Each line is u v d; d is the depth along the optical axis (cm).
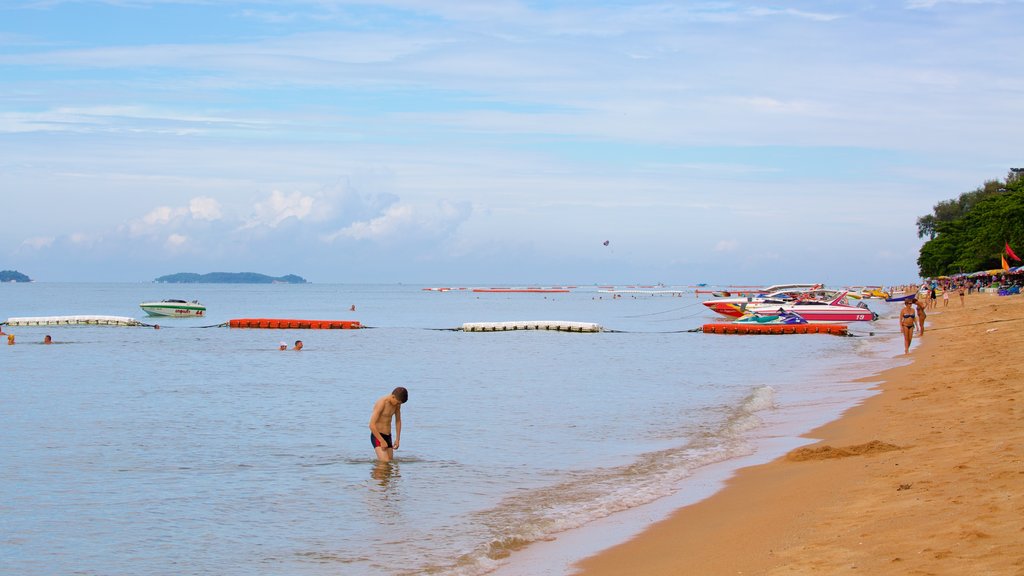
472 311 13062
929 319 6238
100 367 4072
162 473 1633
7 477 1603
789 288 10794
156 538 1209
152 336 6562
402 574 1027
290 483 1533
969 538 873
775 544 984
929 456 1370
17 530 1252
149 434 2086
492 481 1525
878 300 13075
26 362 4359
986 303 7531
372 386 3181
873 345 4612
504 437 1983
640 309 13538
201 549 1153
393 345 5606
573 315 11312
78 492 1483
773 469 1482
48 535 1227
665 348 5172
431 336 6525
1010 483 1095
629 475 1536
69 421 2309
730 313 8212
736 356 4466
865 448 1540
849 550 906
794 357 4275
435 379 3425
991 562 791
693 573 920
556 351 5022
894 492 1146
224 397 2852
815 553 916
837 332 5938
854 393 2533
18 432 2125
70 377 3575
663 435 1969
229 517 1310
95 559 1119
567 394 2847
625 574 957
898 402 2177
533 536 1159
